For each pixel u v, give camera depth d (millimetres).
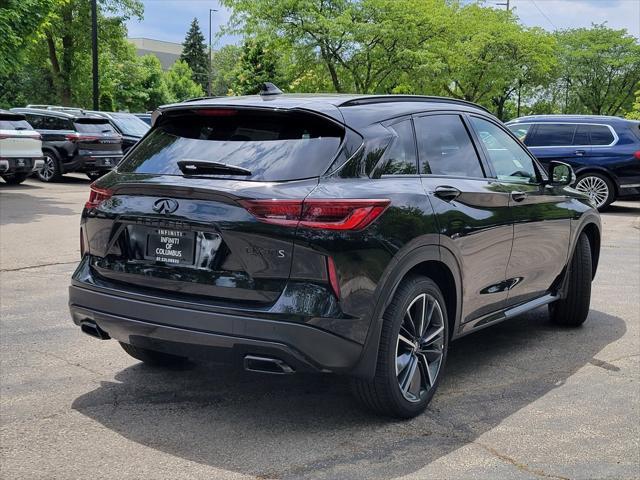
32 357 4824
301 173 3490
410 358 3879
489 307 4680
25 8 14680
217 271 3453
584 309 5848
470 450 3520
